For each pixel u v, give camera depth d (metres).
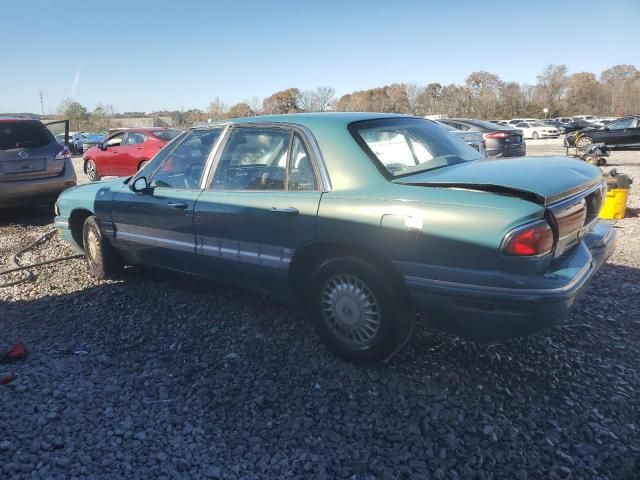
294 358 3.60
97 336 4.05
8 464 2.56
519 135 13.95
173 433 2.83
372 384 3.24
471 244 2.84
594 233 3.57
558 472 2.46
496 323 2.88
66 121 9.22
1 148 8.22
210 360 3.62
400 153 3.55
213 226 3.98
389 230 3.08
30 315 4.50
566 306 2.85
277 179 3.71
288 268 3.59
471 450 2.63
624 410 2.89
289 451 2.68
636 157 19.03
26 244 7.16
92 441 2.76
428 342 3.71
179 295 4.83
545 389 3.11
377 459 2.59
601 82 76.50
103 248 5.09
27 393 3.22
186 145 4.44
